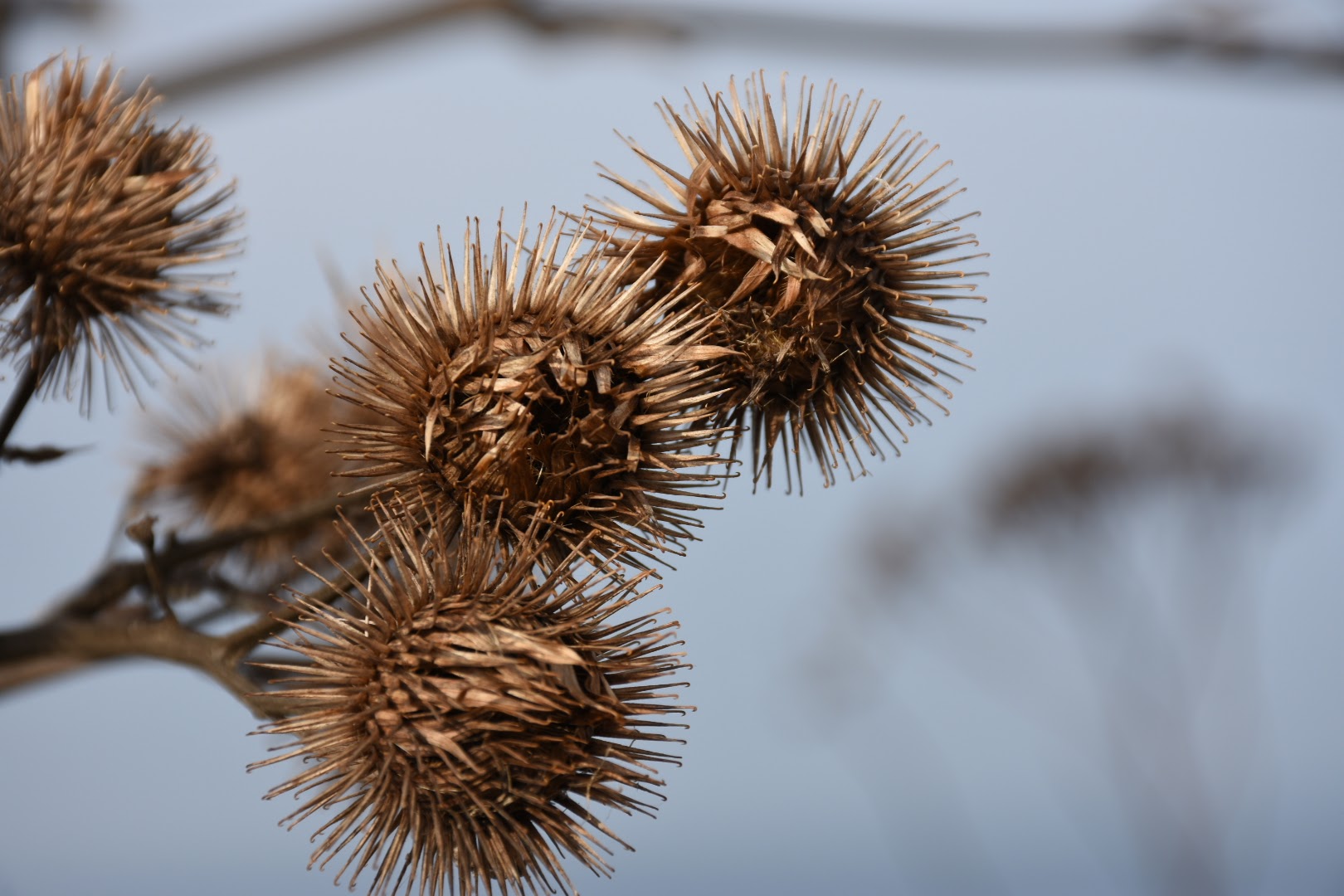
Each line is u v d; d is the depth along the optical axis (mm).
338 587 307
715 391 312
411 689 302
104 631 315
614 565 305
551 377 306
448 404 307
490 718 301
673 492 310
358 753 304
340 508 312
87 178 318
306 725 303
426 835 305
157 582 315
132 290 320
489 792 302
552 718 302
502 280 308
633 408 308
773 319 312
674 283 315
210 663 310
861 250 316
